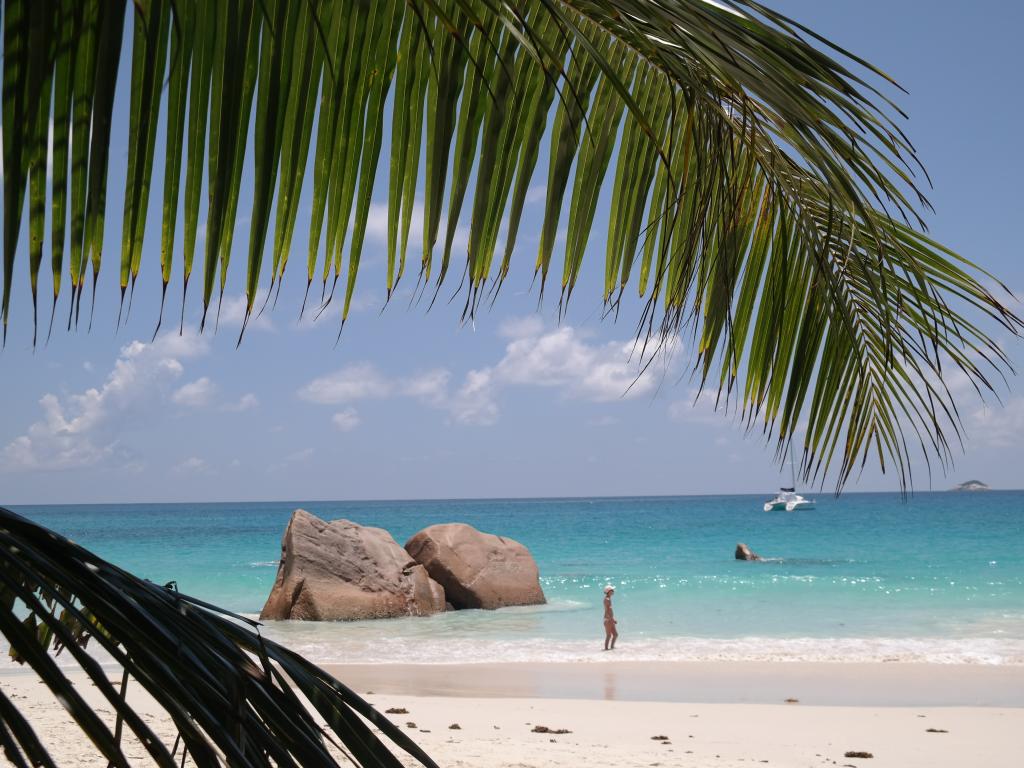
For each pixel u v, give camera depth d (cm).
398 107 149
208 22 120
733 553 5081
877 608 2788
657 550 5409
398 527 9669
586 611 2678
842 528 7406
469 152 156
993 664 1831
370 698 1459
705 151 155
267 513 17575
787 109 117
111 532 8594
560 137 170
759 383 202
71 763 757
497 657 1969
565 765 953
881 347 200
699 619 2581
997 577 3650
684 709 1377
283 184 137
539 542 6250
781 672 1767
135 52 118
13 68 100
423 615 2514
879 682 1655
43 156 113
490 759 970
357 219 147
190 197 122
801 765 1008
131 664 90
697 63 125
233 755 87
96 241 118
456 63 150
